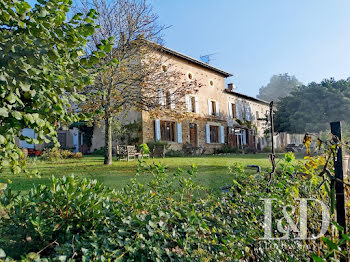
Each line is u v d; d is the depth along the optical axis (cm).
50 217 169
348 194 215
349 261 155
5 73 163
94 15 206
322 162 229
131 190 234
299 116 2678
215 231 178
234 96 2412
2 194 190
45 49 185
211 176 641
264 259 187
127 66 1063
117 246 143
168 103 1078
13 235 159
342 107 2525
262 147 2800
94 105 915
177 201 237
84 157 1552
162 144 1542
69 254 134
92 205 167
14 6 171
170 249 157
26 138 199
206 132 2025
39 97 187
